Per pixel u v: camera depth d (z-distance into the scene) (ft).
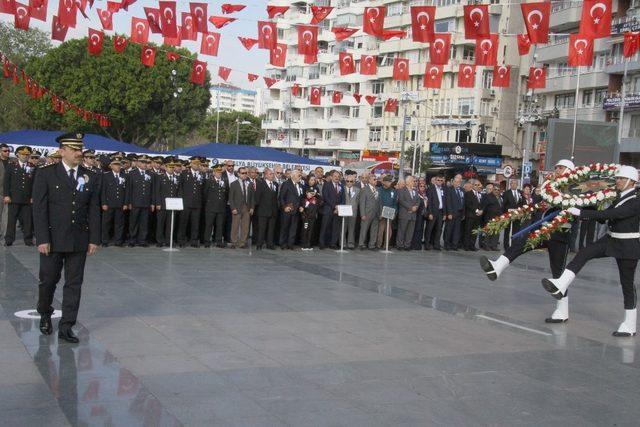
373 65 48.62
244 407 17.06
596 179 30.04
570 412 17.92
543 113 158.10
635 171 27.84
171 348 22.31
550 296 37.42
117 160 49.14
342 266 45.21
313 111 237.04
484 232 31.32
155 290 32.30
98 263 40.29
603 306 35.29
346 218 57.21
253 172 53.47
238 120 284.20
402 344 24.48
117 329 24.49
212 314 27.68
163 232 51.19
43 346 21.83
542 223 29.91
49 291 22.99
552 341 26.48
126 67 148.66
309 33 43.29
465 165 160.15
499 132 174.40
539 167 160.45
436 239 60.64
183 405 16.99
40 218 22.07
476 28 40.63
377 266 46.42
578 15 139.03
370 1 204.13
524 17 38.29
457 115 181.88
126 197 49.16
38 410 16.24
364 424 16.28
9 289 30.53
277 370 20.42
